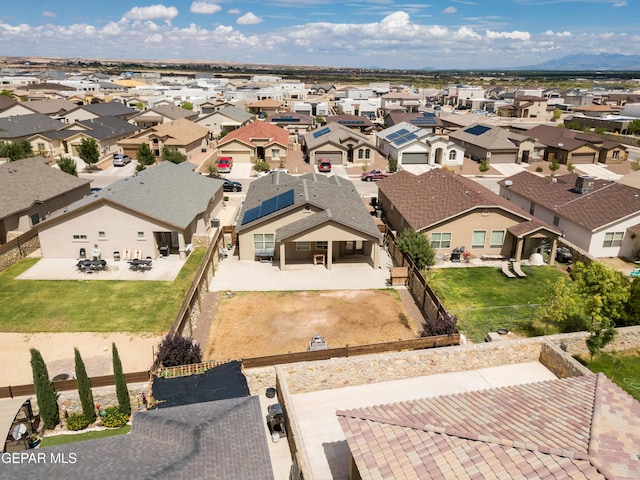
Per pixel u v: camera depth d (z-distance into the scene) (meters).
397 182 43.94
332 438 16.20
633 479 9.49
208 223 39.66
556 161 64.94
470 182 39.84
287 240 30.73
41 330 23.70
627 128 87.69
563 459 10.01
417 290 27.75
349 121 94.50
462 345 19.94
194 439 11.43
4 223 34.16
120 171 61.44
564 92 156.25
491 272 31.83
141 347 22.44
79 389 17.19
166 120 88.31
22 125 69.75
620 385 19.75
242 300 27.55
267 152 68.81
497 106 128.62
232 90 142.25
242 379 17.23
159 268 31.47
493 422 11.93
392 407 13.34
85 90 142.38
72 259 32.62
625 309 22.84
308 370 18.55
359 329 24.55
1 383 19.59
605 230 33.59
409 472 10.53
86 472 10.48
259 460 11.35
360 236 31.12
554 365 19.73
